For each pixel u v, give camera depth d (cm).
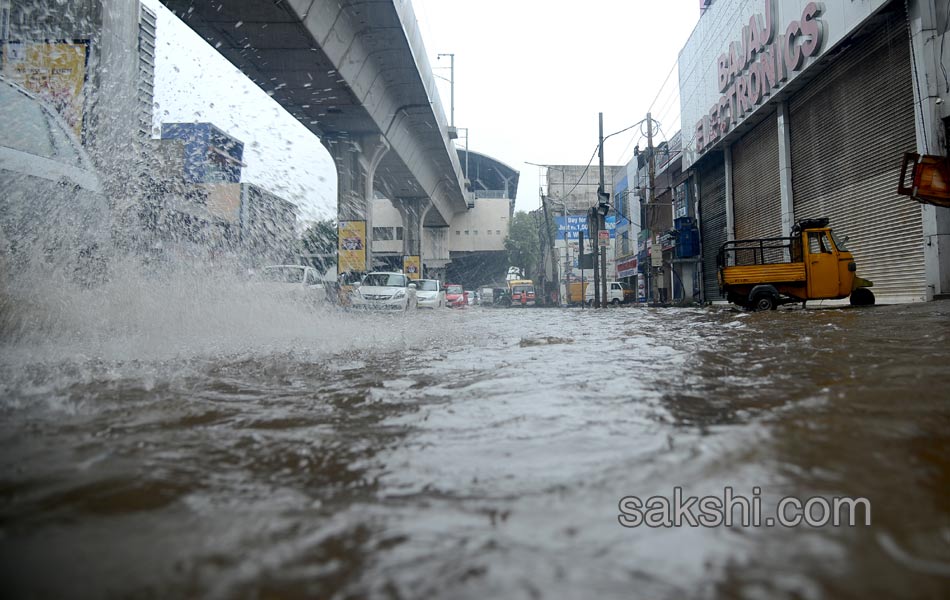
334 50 1709
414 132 2870
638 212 3341
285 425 162
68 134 448
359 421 167
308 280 973
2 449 134
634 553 79
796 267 1085
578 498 101
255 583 72
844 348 323
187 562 78
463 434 150
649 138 2328
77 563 77
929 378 210
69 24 845
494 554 79
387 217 5412
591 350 362
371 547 82
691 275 2189
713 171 2081
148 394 207
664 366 274
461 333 532
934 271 977
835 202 1285
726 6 1802
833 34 1215
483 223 5512
